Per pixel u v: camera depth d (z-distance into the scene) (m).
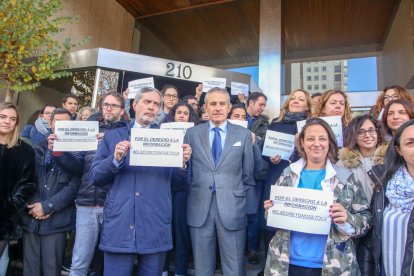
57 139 2.82
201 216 2.54
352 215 1.91
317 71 10.04
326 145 2.11
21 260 3.60
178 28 11.38
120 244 2.11
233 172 2.61
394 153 1.96
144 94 2.35
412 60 7.58
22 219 2.94
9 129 2.79
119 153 2.06
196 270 2.53
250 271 3.33
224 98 2.74
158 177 2.28
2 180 2.71
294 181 2.17
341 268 1.88
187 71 7.11
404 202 1.81
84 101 6.79
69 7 7.91
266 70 9.23
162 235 2.22
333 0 9.27
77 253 2.90
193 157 2.69
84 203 2.94
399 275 1.77
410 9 7.80
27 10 5.06
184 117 3.60
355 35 10.20
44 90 7.39
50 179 3.06
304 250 2.01
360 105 8.61
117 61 6.75
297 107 3.51
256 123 3.95
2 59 5.13
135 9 10.64
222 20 10.77
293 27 10.43
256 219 3.52
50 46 5.51
